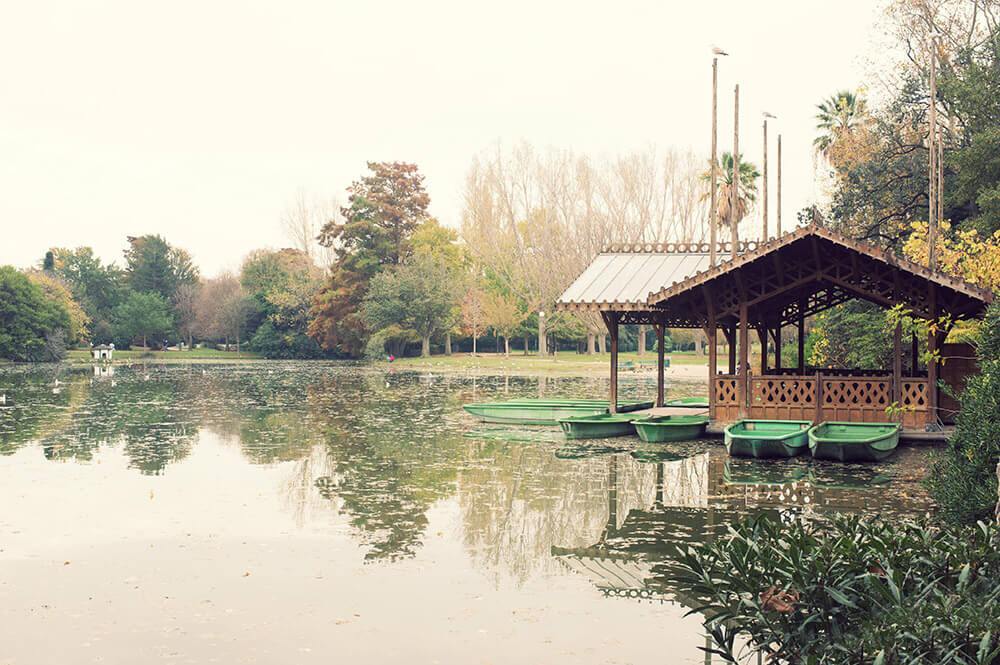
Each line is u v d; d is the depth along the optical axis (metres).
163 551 11.80
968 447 10.48
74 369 72.81
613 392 27.22
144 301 109.00
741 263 21.66
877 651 5.12
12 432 26.11
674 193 69.56
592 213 69.50
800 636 5.99
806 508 14.24
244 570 10.84
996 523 6.81
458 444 23.41
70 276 124.69
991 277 21.09
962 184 28.59
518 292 77.56
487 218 75.75
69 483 17.16
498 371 67.06
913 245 24.56
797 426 21.69
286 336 98.88
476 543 12.16
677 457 20.39
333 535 12.70
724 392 23.53
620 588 10.03
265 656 8.03
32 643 8.35
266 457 20.88
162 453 21.55
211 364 84.88
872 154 35.56
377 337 84.88
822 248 22.30
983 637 4.85
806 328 55.09
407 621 8.94
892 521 13.01
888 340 30.75
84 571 10.81
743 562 6.39
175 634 8.59
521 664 7.80
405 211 94.69
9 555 11.60
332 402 38.28
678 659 7.86
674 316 28.94
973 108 29.00
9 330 85.25
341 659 7.96
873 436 20.41
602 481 17.22
